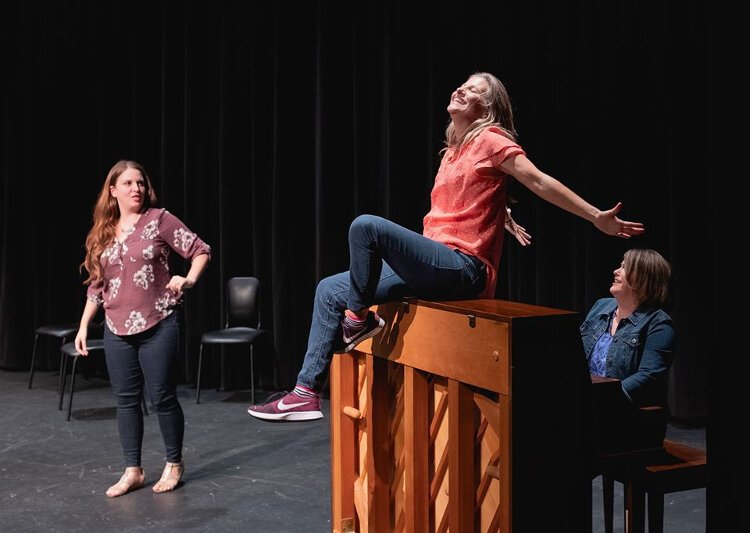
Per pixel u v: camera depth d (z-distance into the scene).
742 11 1.29
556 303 5.05
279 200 5.67
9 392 5.80
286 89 5.65
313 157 5.70
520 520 1.72
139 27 6.12
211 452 4.29
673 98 4.64
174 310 3.61
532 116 5.07
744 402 1.30
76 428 4.79
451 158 2.18
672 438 4.49
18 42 6.43
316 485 3.74
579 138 4.96
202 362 5.98
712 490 1.35
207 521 3.28
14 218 6.52
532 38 5.05
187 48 5.93
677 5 4.61
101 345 5.08
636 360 2.78
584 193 4.94
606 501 2.82
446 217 2.12
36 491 3.66
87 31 6.30
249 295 5.52
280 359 5.71
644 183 4.78
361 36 5.45
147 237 3.53
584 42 4.90
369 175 5.50
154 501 3.53
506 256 5.24
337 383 2.69
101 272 3.55
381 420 2.40
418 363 2.08
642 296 2.80
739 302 1.30
